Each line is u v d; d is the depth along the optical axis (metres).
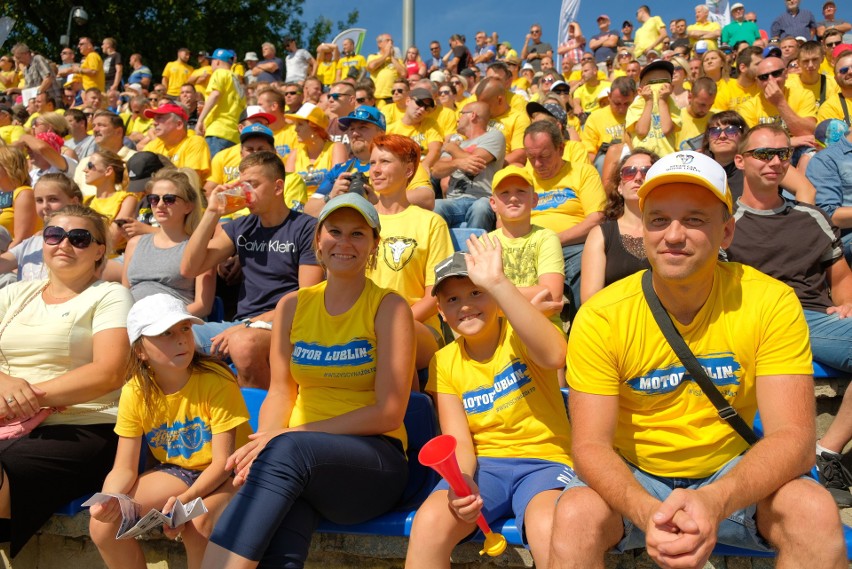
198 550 3.11
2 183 6.35
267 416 3.25
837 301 4.07
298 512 2.86
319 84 10.05
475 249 2.97
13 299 3.77
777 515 2.29
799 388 2.36
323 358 3.20
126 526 2.98
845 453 3.61
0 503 3.39
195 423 3.25
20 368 3.62
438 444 2.57
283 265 4.51
